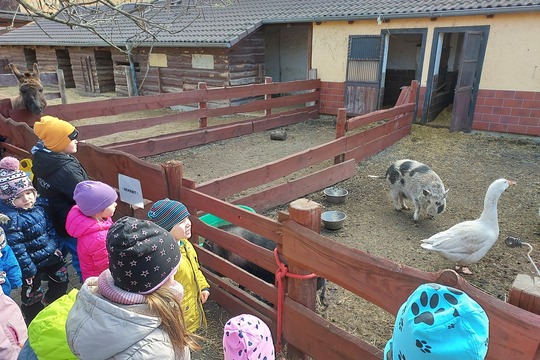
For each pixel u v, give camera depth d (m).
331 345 2.31
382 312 3.37
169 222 2.41
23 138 4.86
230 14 15.12
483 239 3.54
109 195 2.57
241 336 1.73
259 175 4.55
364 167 7.41
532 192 6.20
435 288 1.22
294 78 16.64
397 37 13.55
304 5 13.92
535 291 1.44
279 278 2.51
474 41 9.17
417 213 5.18
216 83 12.99
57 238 3.17
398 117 8.98
